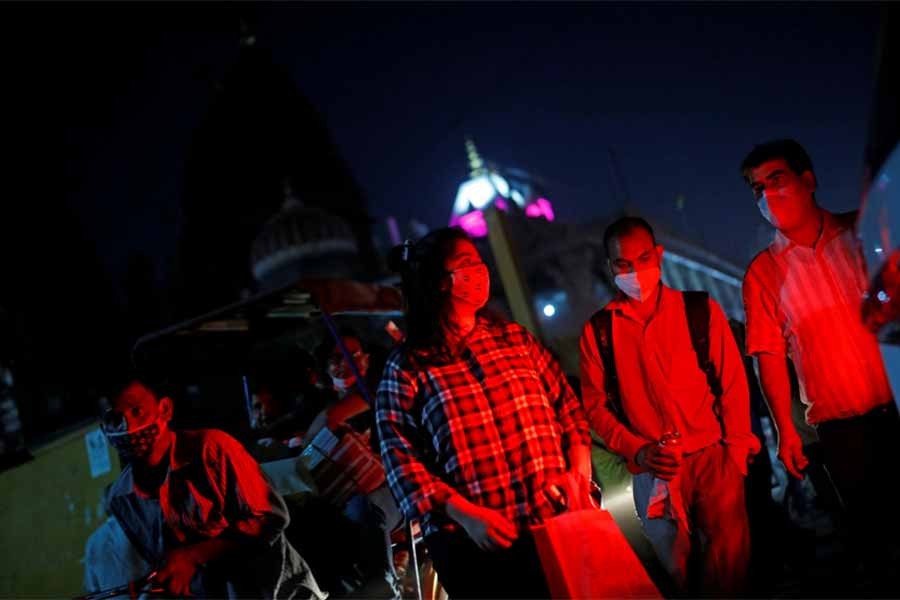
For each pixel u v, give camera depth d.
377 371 5.35
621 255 3.61
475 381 3.04
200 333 5.90
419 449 3.07
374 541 4.99
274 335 6.43
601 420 3.72
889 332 2.96
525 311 8.41
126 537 4.22
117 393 3.99
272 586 4.07
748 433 3.54
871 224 2.92
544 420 3.10
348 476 4.95
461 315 3.14
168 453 4.07
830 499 4.67
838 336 3.52
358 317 6.90
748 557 3.47
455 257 3.12
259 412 6.17
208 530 4.03
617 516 5.25
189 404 6.13
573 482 3.13
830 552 4.50
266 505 4.09
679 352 3.60
